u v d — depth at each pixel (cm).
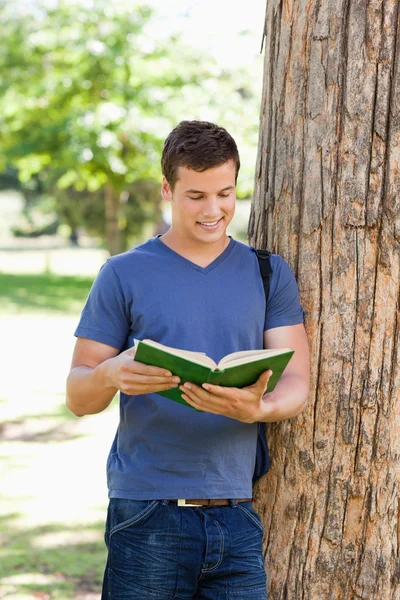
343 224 293
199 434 275
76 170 2491
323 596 303
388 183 288
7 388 1111
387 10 285
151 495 275
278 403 272
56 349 1468
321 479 301
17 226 7038
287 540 307
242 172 1989
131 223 3306
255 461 302
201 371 240
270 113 314
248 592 275
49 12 2184
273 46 312
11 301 2278
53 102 2230
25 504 647
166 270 281
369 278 292
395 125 286
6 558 537
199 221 273
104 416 963
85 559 540
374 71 286
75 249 5919
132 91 2100
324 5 293
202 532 271
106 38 2105
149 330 278
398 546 297
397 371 292
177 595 272
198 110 2038
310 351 300
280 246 309
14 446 824
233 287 283
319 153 296
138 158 2350
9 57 2217
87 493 678
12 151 2358
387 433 294
